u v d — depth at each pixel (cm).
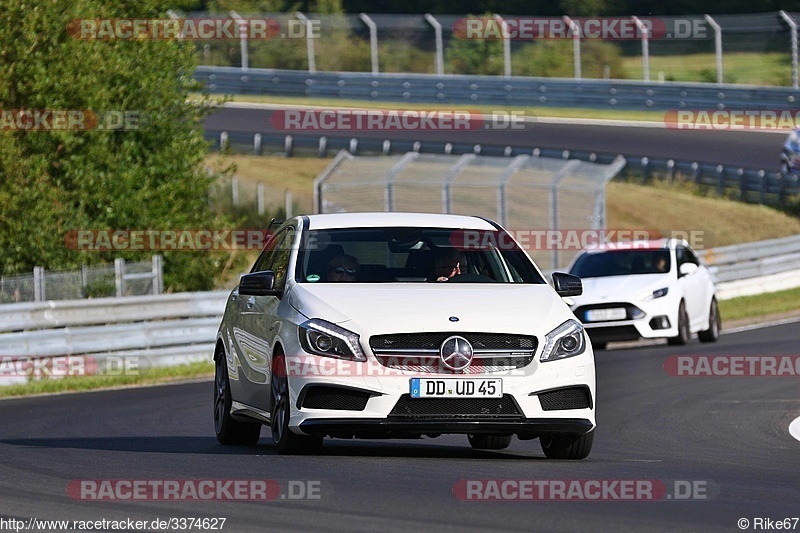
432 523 2111
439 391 2900
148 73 8488
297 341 2983
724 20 17462
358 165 11500
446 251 3325
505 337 2958
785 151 14300
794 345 6838
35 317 5941
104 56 8231
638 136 16000
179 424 4244
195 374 6425
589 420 3005
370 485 2538
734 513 2269
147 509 2283
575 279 3344
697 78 18625
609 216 13825
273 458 3011
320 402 2933
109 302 6284
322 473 2716
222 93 18150
